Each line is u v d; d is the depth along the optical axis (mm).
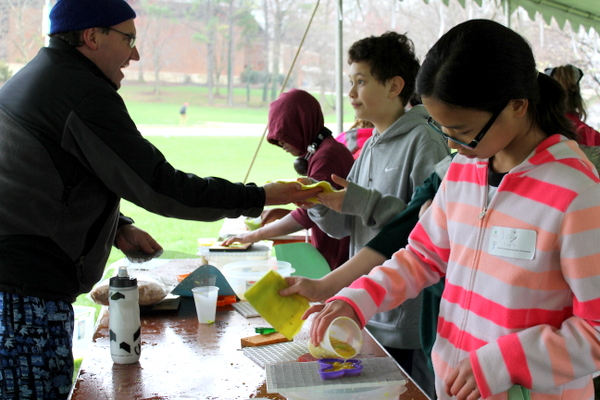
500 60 898
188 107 13828
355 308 1126
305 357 1248
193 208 1402
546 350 908
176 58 13688
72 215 1341
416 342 1780
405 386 1139
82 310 2631
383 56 1845
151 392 1126
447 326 1145
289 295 1263
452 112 927
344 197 1610
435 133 1820
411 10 9852
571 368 899
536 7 4301
